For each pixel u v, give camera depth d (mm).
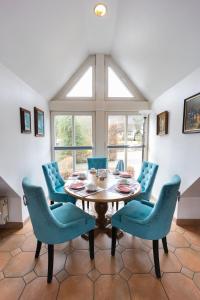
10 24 1595
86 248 1912
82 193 1799
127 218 1646
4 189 2127
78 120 3762
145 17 1941
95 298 1335
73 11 2111
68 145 3795
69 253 1827
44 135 3291
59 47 2482
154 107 3420
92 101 3662
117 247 1927
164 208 1481
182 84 2273
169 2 1557
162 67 2430
